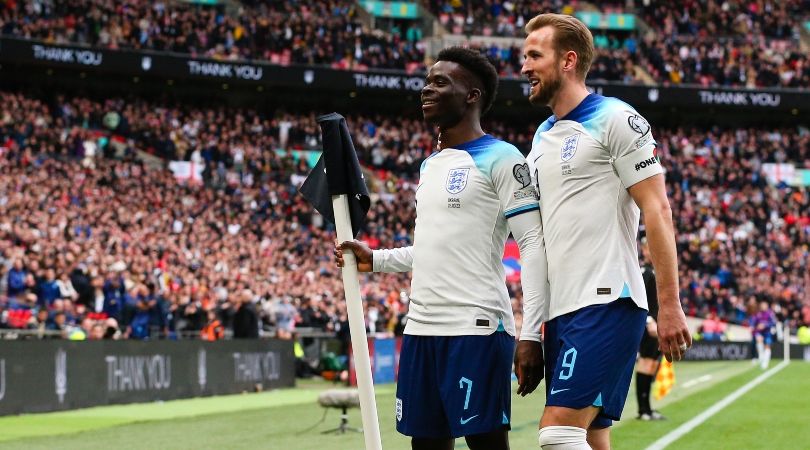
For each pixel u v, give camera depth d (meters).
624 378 4.71
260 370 18.97
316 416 13.65
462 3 45.53
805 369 26.58
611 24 47.22
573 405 4.41
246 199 32.50
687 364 30.11
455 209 4.96
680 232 38.78
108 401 15.02
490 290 4.95
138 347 15.67
